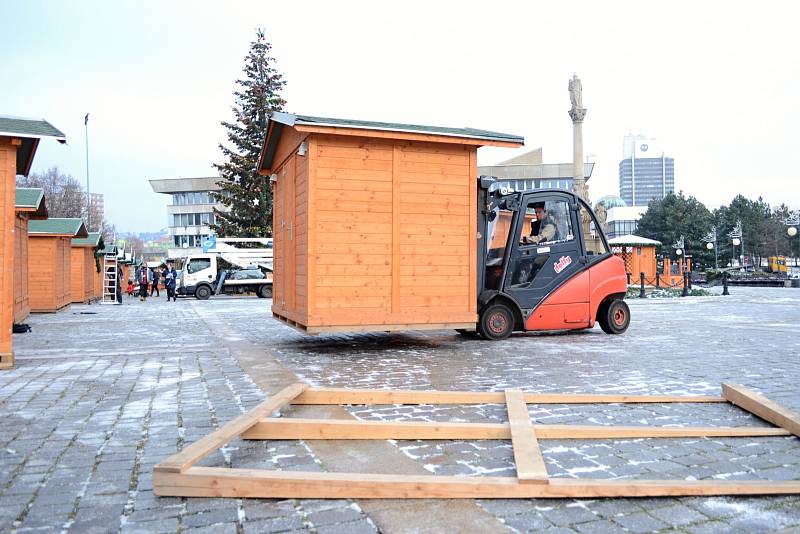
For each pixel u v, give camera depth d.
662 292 29.62
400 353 9.54
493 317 11.14
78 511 3.33
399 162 9.77
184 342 11.12
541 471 3.61
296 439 4.60
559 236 11.73
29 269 20.34
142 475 3.90
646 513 3.28
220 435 4.05
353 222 9.49
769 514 3.26
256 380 7.09
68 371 7.84
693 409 5.62
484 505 3.38
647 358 8.86
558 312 11.52
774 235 68.88
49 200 63.53
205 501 3.46
